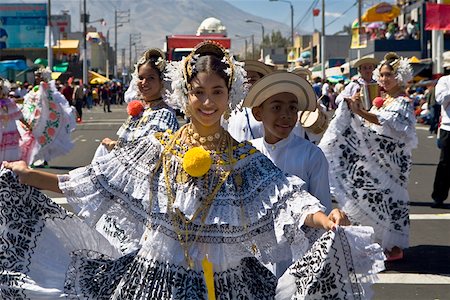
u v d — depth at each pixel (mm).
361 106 8289
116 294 4219
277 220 4117
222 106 4199
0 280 4363
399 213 8438
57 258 4473
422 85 31953
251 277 4312
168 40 28922
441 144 11617
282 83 4891
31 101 15922
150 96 6539
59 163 17750
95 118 41562
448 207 11719
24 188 4445
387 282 7648
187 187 4156
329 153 8469
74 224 4543
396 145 8352
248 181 4215
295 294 4070
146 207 4203
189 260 4133
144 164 4250
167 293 4109
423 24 41312
